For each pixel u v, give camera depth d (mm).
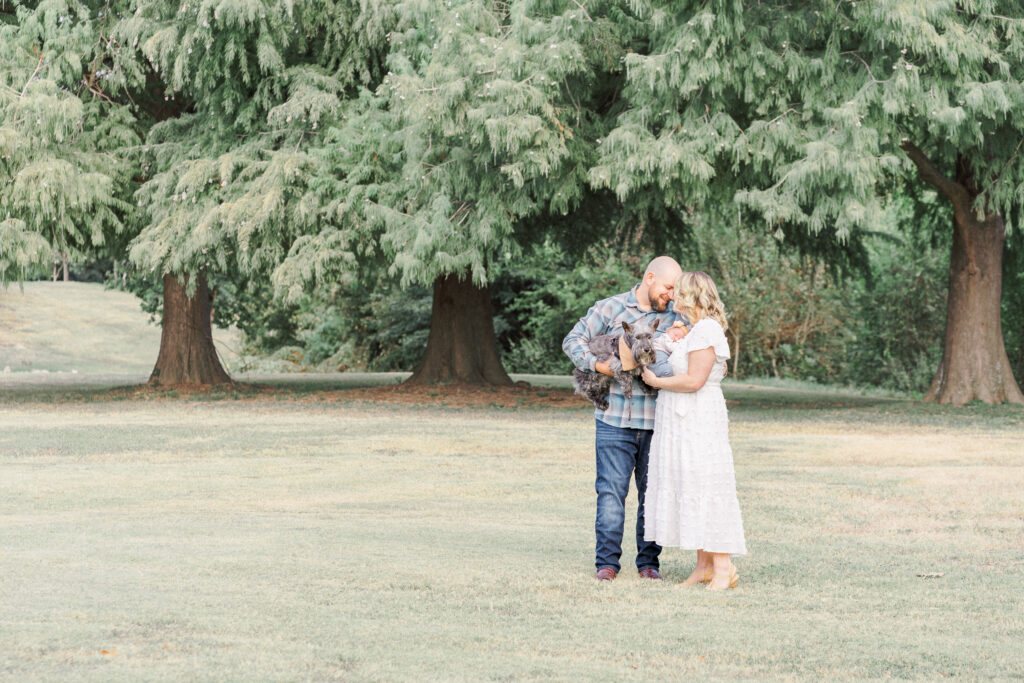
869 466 11273
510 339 40469
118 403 20641
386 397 21922
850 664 4070
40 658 4043
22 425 15633
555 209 18734
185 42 18859
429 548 6484
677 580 5859
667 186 16406
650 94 16328
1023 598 5254
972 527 7527
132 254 19203
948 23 15883
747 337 34156
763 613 4930
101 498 8828
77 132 20391
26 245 18609
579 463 11430
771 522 7738
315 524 7430
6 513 7996
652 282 6035
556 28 16578
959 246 21094
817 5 16312
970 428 16172
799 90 16266
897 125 16750
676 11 16234
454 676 3867
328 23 20266
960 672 3969
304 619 4684
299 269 18031
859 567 6090
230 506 8414
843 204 15289
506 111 15945
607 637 4457
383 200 18531
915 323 32125
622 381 5789
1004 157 18562
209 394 22453
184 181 19203
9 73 19312
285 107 19500
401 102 17672
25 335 54781
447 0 17781
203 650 4172
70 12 20641
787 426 16359
